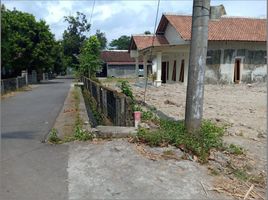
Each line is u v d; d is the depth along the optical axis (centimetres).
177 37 3036
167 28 3381
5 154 658
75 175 535
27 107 1505
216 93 2141
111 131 737
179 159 599
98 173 541
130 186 491
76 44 6825
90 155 628
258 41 2948
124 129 751
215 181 513
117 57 6056
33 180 518
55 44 4600
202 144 654
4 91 2309
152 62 3972
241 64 3030
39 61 4294
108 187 488
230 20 3238
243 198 459
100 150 651
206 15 690
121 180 512
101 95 1338
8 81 2455
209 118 1096
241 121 1059
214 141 689
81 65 3809
